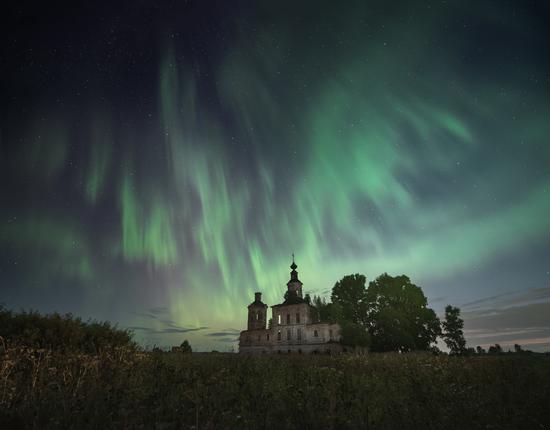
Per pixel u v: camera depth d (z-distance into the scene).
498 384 12.90
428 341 61.62
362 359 18.41
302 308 69.06
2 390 6.99
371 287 69.38
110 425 6.16
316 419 6.95
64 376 8.07
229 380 10.12
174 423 6.44
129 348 11.70
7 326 9.66
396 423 7.30
